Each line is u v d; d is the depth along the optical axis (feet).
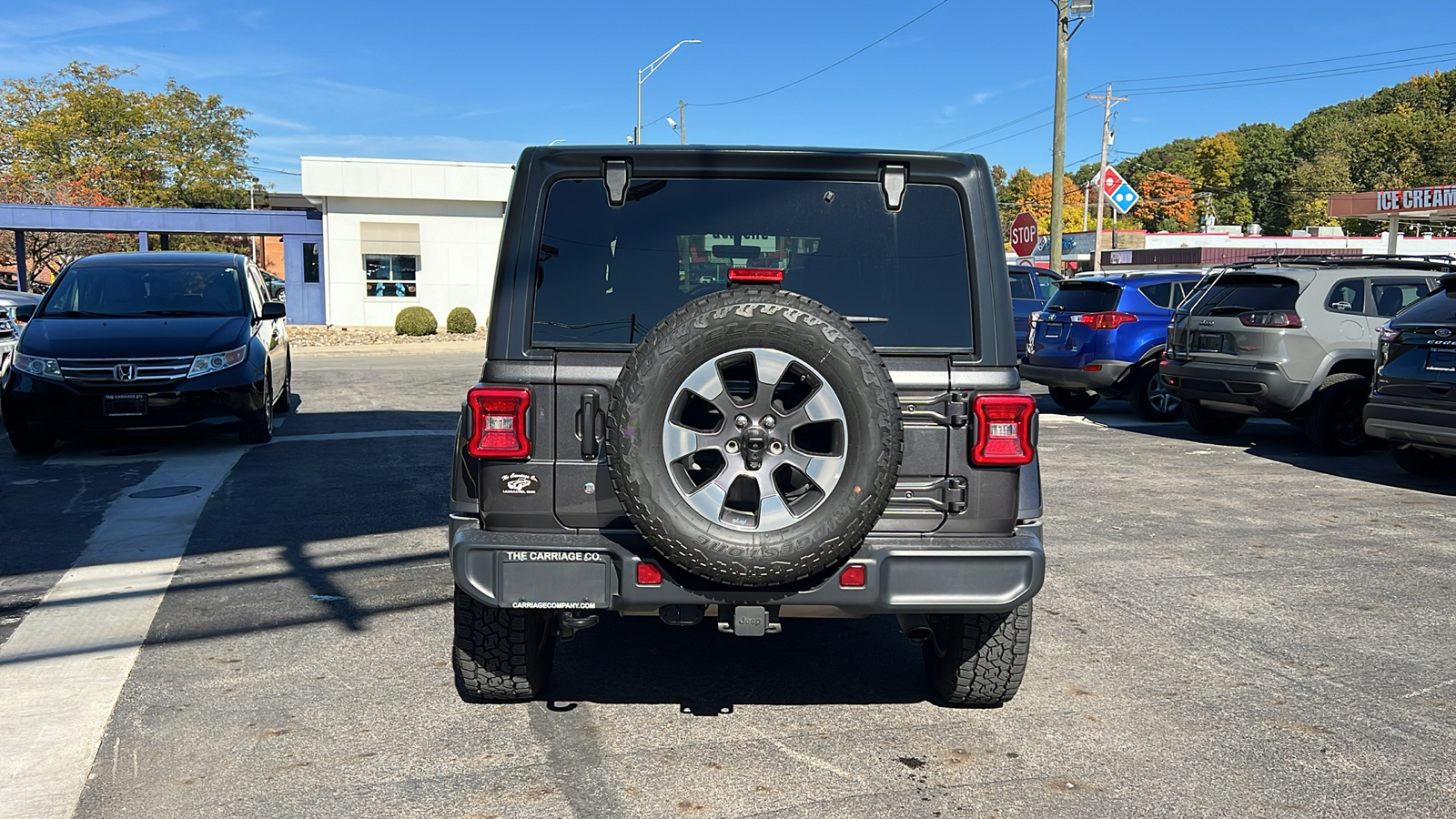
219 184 209.26
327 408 43.98
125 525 23.43
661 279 12.00
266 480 28.40
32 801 11.21
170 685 14.51
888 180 12.14
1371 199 95.81
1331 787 11.72
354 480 28.32
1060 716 13.60
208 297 35.14
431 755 12.38
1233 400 34.81
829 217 12.18
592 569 11.40
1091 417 43.98
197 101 213.05
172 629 16.84
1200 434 38.78
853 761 12.30
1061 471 31.01
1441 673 15.23
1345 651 16.12
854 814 11.05
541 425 11.51
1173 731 13.17
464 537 11.52
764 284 11.20
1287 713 13.78
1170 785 11.74
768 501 10.67
